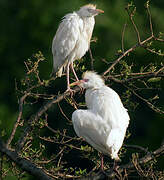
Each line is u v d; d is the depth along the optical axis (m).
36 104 18.50
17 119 9.20
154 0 24.56
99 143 9.41
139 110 22.06
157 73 10.16
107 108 9.52
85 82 10.22
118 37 22.81
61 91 22.16
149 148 21.86
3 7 25.84
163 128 22.08
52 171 9.47
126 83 10.73
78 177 9.59
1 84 23.91
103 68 21.92
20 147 9.13
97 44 22.66
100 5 23.19
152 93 21.34
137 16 23.22
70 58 12.96
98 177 9.23
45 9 24.89
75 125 9.59
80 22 12.92
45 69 22.70
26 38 24.94
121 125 9.40
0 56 24.53
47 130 21.31
